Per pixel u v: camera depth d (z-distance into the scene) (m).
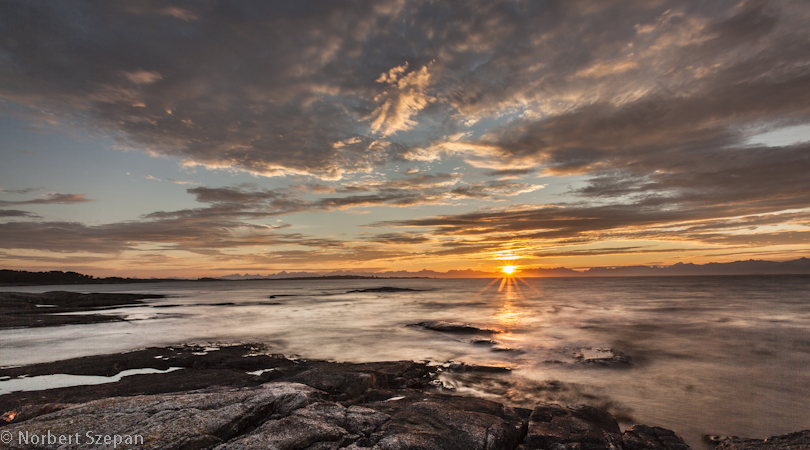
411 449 7.01
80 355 21.08
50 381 15.05
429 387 15.07
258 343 25.44
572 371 17.59
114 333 30.11
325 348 23.94
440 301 72.50
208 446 6.63
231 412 7.93
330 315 45.97
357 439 7.43
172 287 186.38
